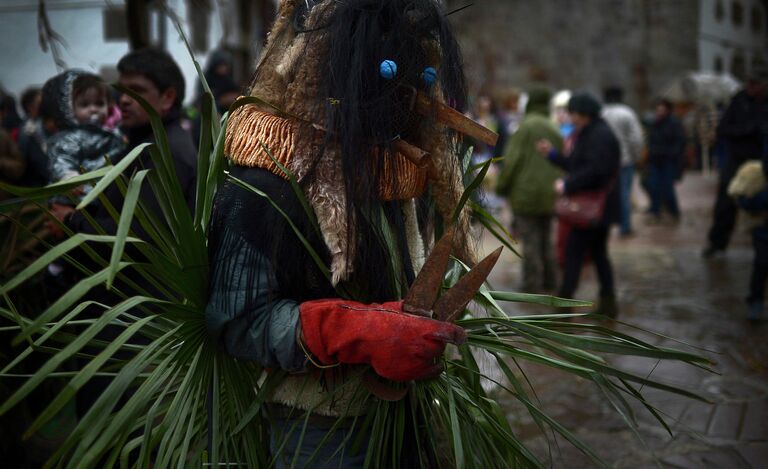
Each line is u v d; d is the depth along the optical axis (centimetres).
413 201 155
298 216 136
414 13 139
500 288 668
